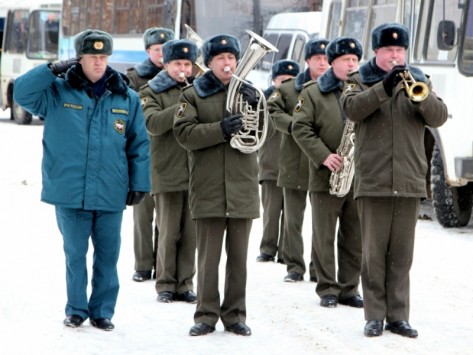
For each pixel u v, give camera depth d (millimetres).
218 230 8859
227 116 8664
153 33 11391
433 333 9062
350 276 10188
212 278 8914
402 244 8867
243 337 8875
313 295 10711
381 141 8773
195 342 8672
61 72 8609
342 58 10117
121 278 11430
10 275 11219
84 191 8680
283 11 26172
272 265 12461
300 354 8352
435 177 15336
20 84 8547
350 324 9383
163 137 10297
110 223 8867
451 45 15047
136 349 8430
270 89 12953
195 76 10742
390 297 8945
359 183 8875
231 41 8797
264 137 8742
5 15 39156
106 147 8719
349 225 10156
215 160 8766
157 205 10492
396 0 16922
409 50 16156
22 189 18516
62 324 9062
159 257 10391
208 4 26406
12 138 29594
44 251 12734
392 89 8555
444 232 15062
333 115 10133
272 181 12531
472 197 15406
